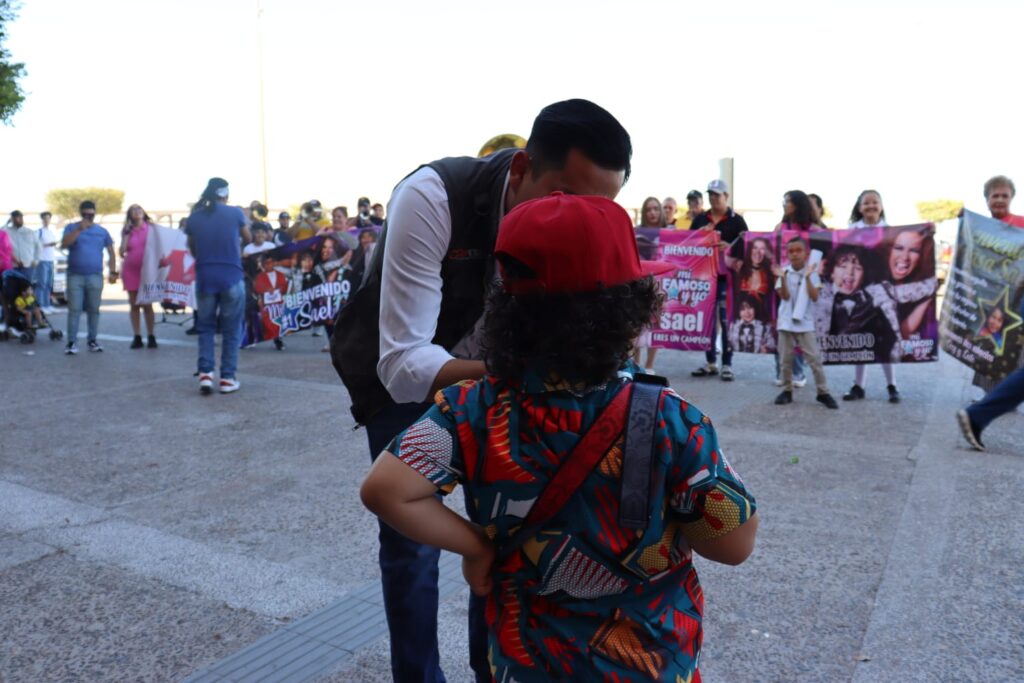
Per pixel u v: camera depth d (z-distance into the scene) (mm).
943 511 4086
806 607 3141
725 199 8078
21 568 3633
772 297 7422
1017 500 4230
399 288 1896
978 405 5098
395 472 1351
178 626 3107
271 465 5098
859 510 4129
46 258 14055
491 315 1380
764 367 8609
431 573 2311
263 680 2738
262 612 3213
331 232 10070
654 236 7934
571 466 1299
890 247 6742
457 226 1932
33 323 10875
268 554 3762
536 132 1680
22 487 4734
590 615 1339
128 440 5715
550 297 1312
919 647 2836
